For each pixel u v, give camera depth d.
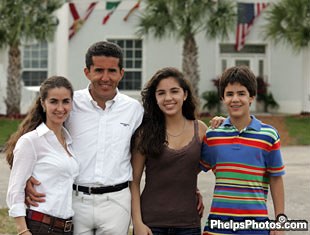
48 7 16.70
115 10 18.88
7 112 16.59
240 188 3.46
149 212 3.58
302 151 13.28
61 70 17.42
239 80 3.50
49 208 3.38
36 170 3.42
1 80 17.88
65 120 3.62
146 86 3.74
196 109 3.79
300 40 16.44
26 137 3.40
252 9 19.28
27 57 18.69
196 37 19.23
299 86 19.47
